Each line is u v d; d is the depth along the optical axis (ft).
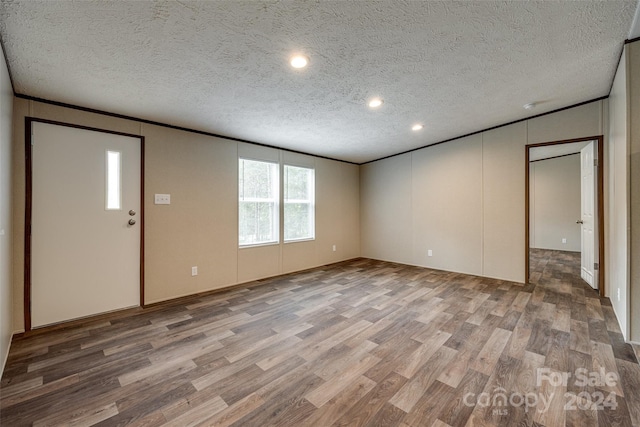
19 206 8.12
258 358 6.82
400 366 6.43
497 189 13.41
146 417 4.91
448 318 9.11
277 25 5.67
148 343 7.57
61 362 6.64
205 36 5.92
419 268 16.46
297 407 5.14
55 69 7.00
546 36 6.39
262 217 14.69
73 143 9.08
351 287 12.75
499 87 8.96
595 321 8.63
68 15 5.14
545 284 12.69
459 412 4.97
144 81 7.75
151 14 5.19
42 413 5.00
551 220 22.34
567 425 4.62
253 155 14.15
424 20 5.69
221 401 5.32
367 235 20.10
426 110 10.68
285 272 15.49
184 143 11.66
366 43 6.39
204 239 12.21
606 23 6.01
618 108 8.09
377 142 15.06
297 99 9.26
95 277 9.47
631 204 7.12
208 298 11.28
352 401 5.30
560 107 11.07
